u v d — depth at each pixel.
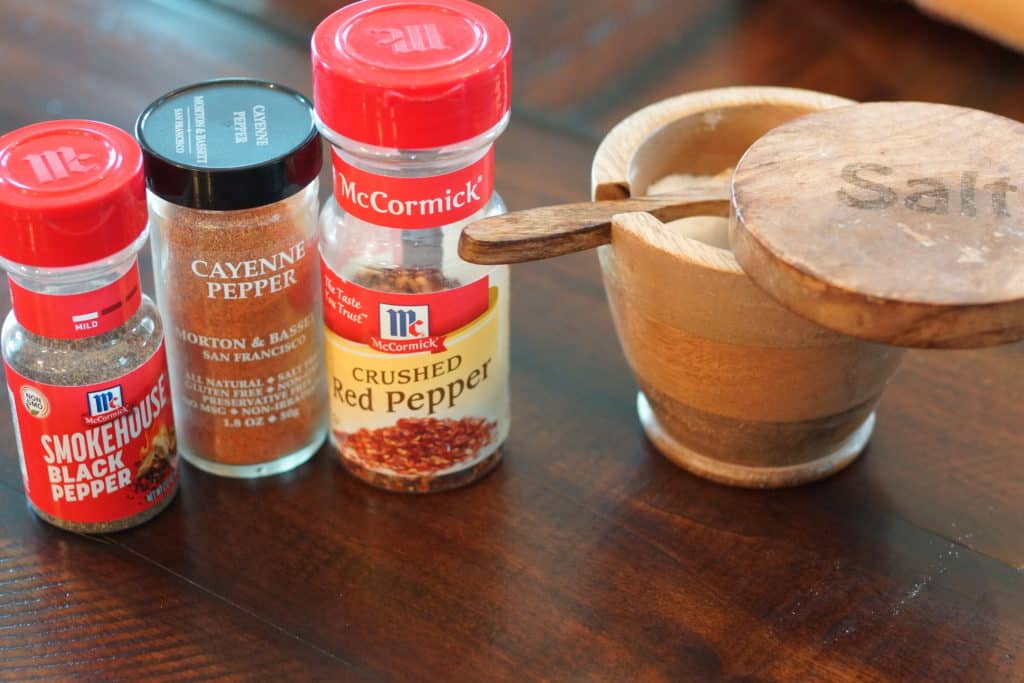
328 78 0.48
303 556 0.52
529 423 0.56
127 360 0.51
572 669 0.49
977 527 0.53
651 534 0.53
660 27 0.72
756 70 0.70
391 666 0.49
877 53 0.71
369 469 0.54
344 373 0.53
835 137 0.50
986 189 0.48
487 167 0.51
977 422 0.56
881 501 0.54
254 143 0.51
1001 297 0.45
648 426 0.56
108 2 0.71
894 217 0.47
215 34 0.70
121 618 0.50
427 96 0.48
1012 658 0.50
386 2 0.51
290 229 0.52
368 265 0.51
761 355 0.50
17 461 0.55
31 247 0.48
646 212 0.51
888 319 0.45
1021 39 0.70
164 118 0.52
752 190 0.48
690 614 0.51
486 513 0.53
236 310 0.52
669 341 0.51
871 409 0.54
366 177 0.50
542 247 0.50
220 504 0.54
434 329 0.52
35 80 0.67
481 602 0.51
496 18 0.50
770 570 0.52
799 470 0.54
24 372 0.50
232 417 0.54
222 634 0.50
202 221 0.51
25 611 0.51
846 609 0.51
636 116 0.55
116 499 0.52
